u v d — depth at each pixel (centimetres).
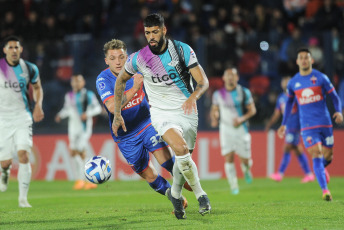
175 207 2203
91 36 6159
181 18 5928
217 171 5300
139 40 5616
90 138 5409
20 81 2991
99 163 2262
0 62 2977
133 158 2444
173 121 2114
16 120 3006
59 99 5478
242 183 4850
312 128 3081
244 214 2341
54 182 5225
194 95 2027
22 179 3030
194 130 2167
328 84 3084
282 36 5381
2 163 3011
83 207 2892
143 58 2097
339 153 5203
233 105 4097
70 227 2089
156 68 2097
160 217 2294
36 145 5500
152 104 2173
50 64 5491
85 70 5466
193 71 2078
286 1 6112
